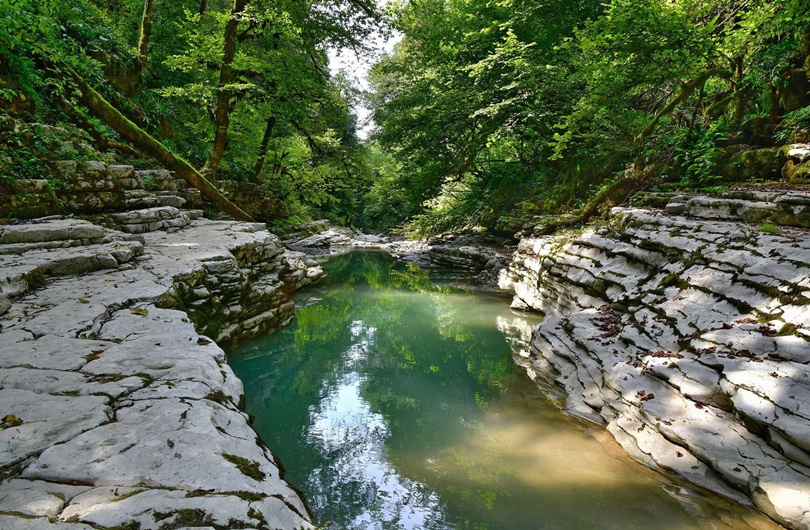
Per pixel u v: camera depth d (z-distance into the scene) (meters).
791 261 4.95
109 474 2.05
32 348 3.41
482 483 4.25
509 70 16.91
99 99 11.05
